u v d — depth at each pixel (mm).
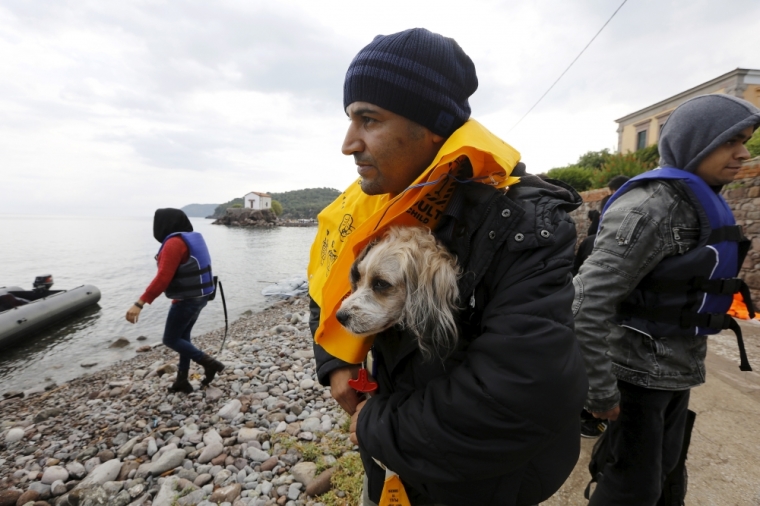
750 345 4812
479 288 1015
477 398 867
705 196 1609
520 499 1043
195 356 4570
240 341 7445
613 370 1719
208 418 4105
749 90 19328
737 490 2514
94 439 3879
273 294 13352
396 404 1063
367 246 1288
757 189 6496
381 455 1006
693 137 1675
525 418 851
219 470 3139
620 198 1749
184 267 4301
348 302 1194
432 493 1079
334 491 2738
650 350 1664
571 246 964
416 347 1093
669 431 1794
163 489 2891
